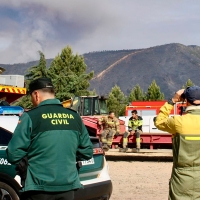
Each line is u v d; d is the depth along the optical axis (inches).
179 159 181.8
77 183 173.8
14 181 246.5
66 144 171.9
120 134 623.5
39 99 180.1
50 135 169.3
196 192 180.7
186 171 181.5
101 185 267.0
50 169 167.0
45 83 180.4
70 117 177.6
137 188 382.6
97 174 270.7
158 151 591.2
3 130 259.6
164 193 359.6
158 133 621.9
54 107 176.9
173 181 184.2
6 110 299.3
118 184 404.2
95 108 689.0
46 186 165.3
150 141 625.3
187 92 188.5
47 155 168.1
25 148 167.6
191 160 180.7
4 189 249.4
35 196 166.7
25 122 169.5
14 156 166.1
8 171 248.2
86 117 640.4
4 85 445.4
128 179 435.5
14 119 269.6
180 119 183.8
